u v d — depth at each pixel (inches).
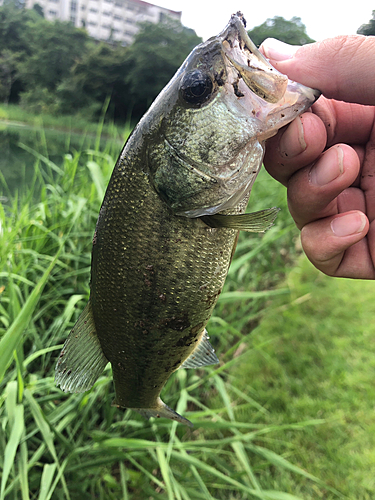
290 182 5.9
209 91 5.1
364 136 6.7
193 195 5.2
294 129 5.3
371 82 5.2
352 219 6.0
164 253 5.3
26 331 8.7
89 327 5.8
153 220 5.2
